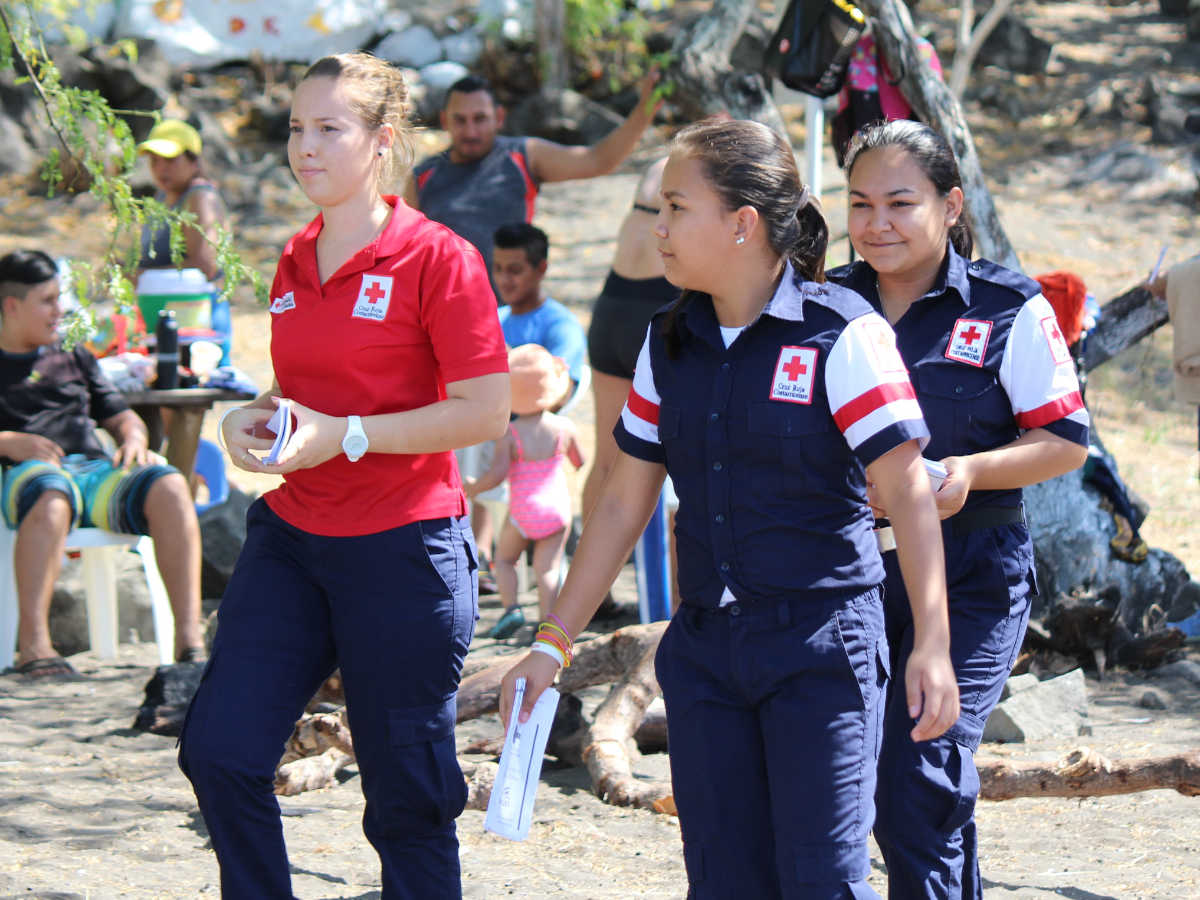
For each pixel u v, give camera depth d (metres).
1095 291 25.38
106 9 34.72
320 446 4.59
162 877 6.13
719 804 4.26
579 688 8.28
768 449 4.18
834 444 4.19
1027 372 5.11
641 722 8.14
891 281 5.36
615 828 7.05
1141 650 10.27
